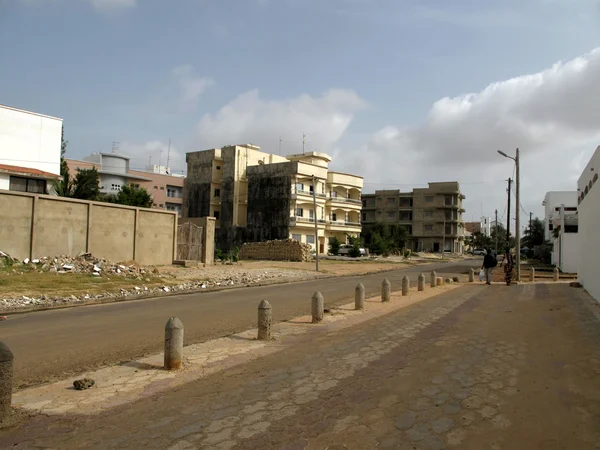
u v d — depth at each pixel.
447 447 4.22
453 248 90.88
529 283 24.42
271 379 6.43
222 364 7.27
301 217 64.56
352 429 4.65
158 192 72.62
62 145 38.78
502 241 96.50
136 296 16.59
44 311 13.36
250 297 17.22
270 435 4.52
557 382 6.11
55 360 7.72
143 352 8.30
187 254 29.94
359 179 75.12
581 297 15.98
